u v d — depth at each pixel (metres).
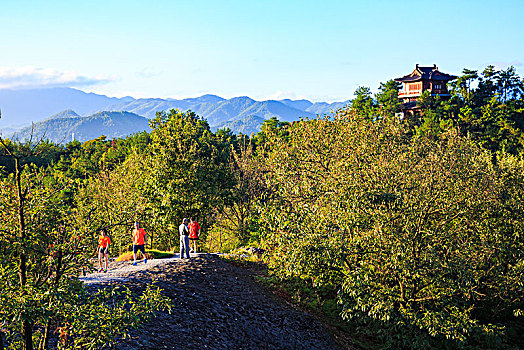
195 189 31.27
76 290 7.45
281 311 17.88
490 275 17.05
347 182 16.36
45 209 7.30
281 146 24.23
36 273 7.41
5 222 7.04
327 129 23.69
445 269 15.33
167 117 34.28
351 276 16.09
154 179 30.69
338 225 16.30
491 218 16.97
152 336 11.94
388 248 15.64
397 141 21.39
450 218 16.28
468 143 22.84
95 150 101.06
